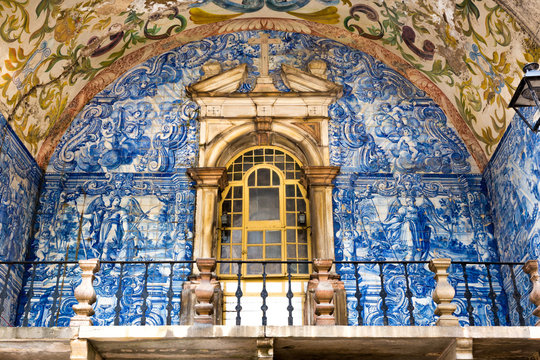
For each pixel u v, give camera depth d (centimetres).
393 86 1353
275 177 1279
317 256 1188
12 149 1162
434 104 1338
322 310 948
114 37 1305
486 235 1221
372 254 1198
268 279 1198
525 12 1042
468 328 922
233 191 1269
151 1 1266
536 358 977
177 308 1149
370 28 1347
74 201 1238
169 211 1230
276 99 1320
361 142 1295
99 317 1141
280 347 952
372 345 946
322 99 1325
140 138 1295
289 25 1394
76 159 1275
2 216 1116
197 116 1313
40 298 1154
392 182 1261
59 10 1162
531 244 1092
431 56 1304
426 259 1197
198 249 1189
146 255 1195
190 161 1273
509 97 1166
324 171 1248
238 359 991
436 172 1273
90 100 1330
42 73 1215
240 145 1302
